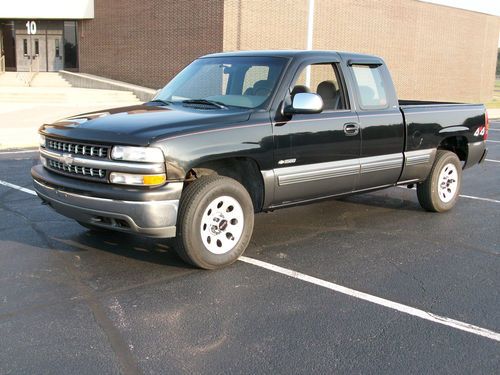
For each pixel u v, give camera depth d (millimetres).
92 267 4988
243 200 5012
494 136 17641
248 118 5008
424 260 5441
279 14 23438
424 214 7246
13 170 9688
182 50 23984
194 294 4457
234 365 3412
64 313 4062
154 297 4379
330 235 6199
